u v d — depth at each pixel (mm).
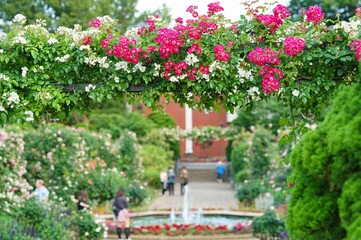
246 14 6359
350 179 4285
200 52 6238
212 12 6375
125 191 20938
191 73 6336
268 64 6281
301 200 4797
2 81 6469
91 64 6445
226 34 6363
